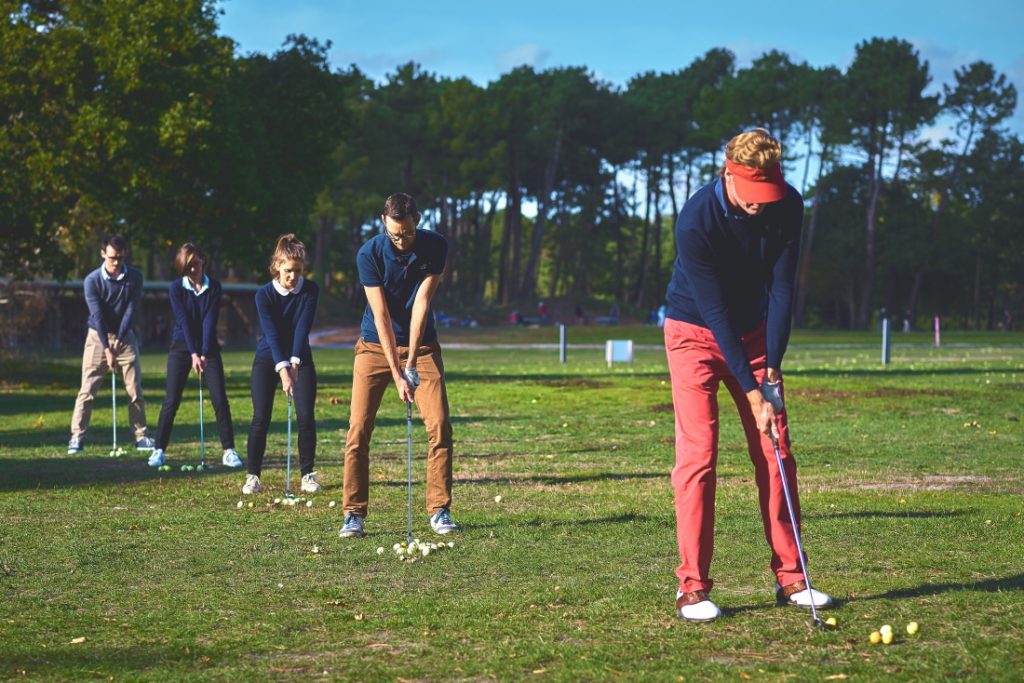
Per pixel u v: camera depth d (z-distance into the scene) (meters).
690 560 4.30
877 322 94.38
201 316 9.23
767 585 4.83
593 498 7.46
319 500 7.47
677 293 4.49
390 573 5.18
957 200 82.25
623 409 14.73
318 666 3.74
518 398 16.23
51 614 4.46
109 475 8.70
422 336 6.15
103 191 20.25
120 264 10.24
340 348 42.78
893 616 4.24
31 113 19.80
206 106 20.95
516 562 5.39
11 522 6.61
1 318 24.19
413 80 75.12
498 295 85.62
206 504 7.31
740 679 3.51
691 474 4.32
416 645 3.97
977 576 4.92
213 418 13.63
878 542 5.76
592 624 4.21
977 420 12.84
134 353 10.38
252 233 22.67
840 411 13.91
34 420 13.53
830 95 70.62
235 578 5.10
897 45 71.06
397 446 10.63
